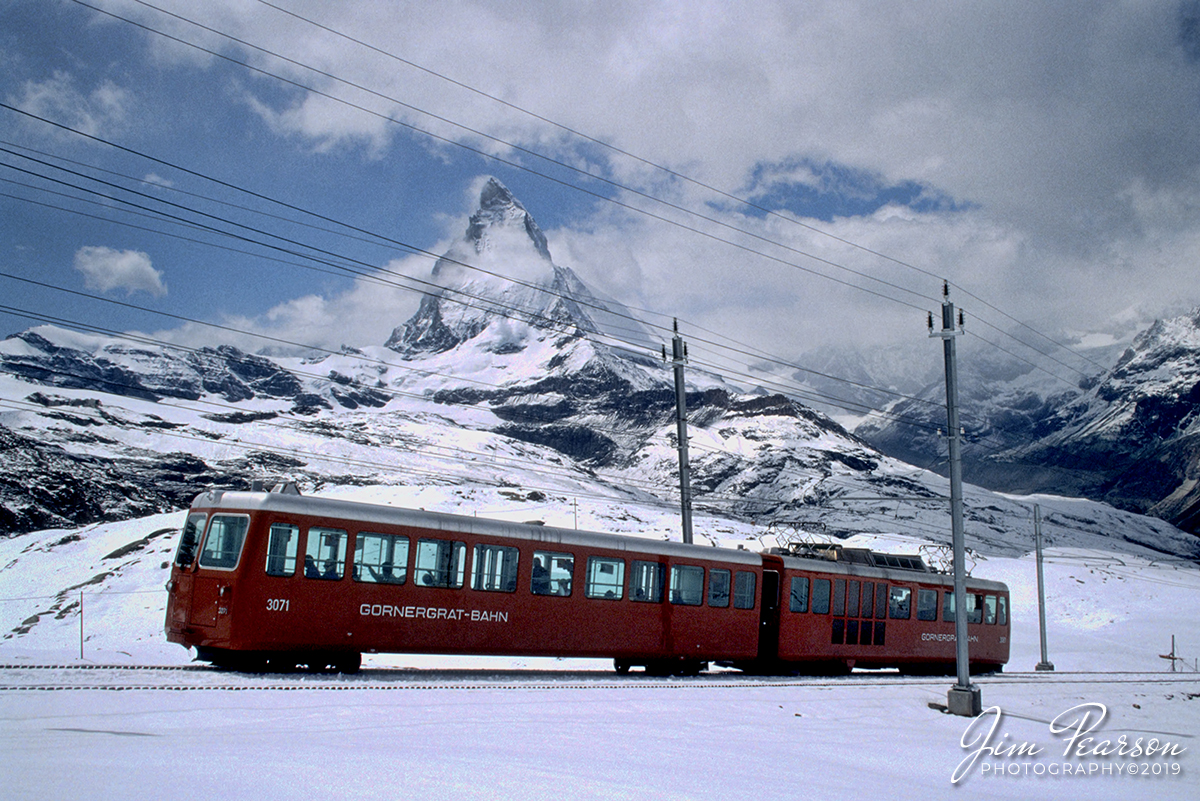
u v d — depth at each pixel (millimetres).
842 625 38594
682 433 41625
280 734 16344
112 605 73375
